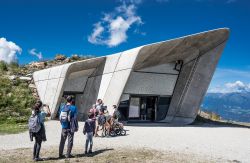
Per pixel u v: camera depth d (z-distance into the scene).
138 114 28.22
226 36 24.75
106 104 24.05
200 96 26.59
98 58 25.73
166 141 15.73
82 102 28.84
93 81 27.45
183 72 28.11
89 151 11.62
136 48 22.41
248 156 12.31
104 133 17.75
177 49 24.67
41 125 10.23
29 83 32.09
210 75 26.17
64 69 25.06
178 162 10.33
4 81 30.38
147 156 11.20
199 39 23.97
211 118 34.78
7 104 25.67
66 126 10.73
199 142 15.82
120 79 22.98
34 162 10.00
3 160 10.20
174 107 28.64
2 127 19.69
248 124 30.28
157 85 28.28
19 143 14.11
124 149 12.60
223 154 12.50
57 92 25.59
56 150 12.25
